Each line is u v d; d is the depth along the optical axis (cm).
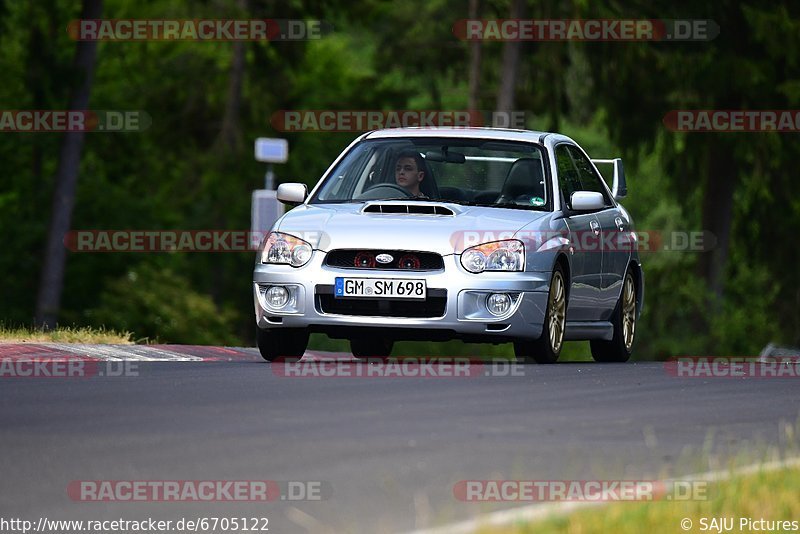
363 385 3541
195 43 17950
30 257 16138
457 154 4612
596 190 5041
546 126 14438
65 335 5344
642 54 13175
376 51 18862
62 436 2611
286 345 4403
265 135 18162
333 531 1833
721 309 14300
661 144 14112
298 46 16400
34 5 14312
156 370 3953
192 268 19125
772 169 13688
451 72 18500
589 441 2617
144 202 16588
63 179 13375
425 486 2147
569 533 1767
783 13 12950
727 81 13200
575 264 4531
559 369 4125
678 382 3816
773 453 2431
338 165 4678
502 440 2606
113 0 16562
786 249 14650
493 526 1780
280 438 2595
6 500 2048
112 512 1975
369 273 4175
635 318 5303
